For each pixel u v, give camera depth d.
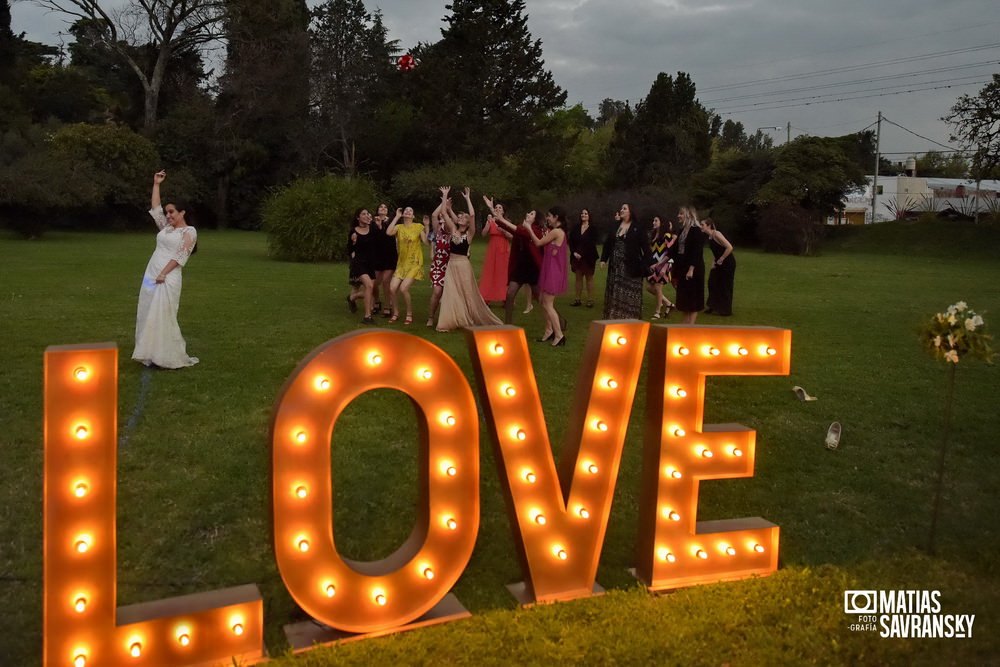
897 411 6.69
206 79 49.41
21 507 4.32
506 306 10.30
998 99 33.00
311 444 2.99
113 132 38.22
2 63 45.62
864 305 14.42
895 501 4.75
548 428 6.04
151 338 7.51
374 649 3.01
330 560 3.07
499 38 45.16
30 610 3.32
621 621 3.23
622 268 10.13
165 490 4.60
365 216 11.09
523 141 46.06
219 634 2.96
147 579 3.62
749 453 3.70
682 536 3.62
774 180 36.81
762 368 3.66
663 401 3.52
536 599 3.42
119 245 27.25
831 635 3.20
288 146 47.22
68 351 2.65
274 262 21.75
